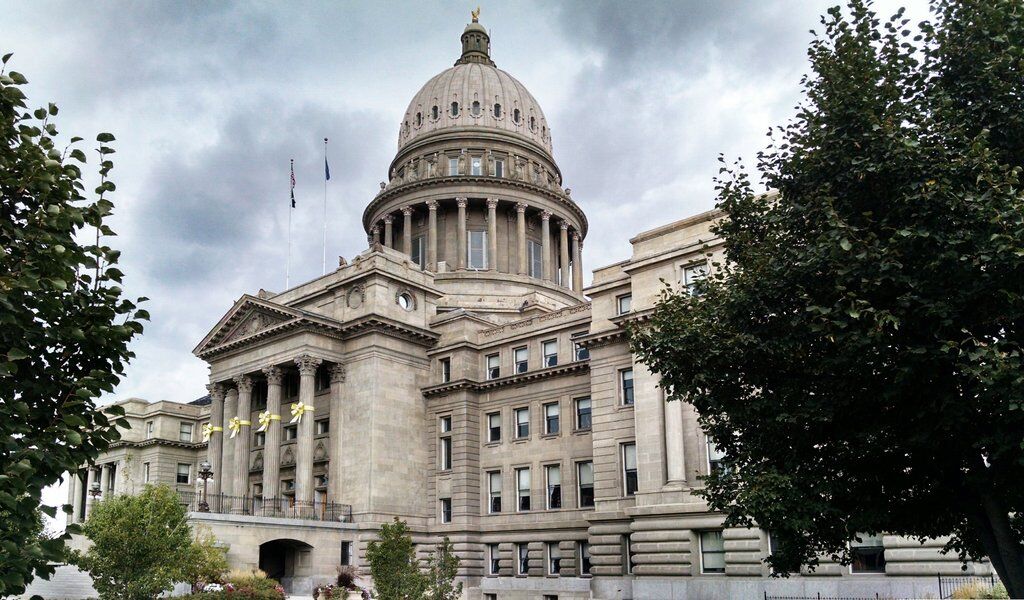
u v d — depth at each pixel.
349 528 66.00
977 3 21.22
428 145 108.75
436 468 71.81
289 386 76.94
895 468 22.31
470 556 68.25
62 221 15.12
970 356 17.50
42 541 13.38
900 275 19.00
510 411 70.44
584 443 65.06
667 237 56.12
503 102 112.56
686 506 50.62
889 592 42.03
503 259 103.50
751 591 46.69
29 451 13.28
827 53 22.84
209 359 79.50
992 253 17.84
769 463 23.62
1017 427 18.94
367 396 69.75
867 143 20.72
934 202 18.97
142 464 105.94
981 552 24.08
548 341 69.81
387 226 105.12
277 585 54.22
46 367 14.99
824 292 21.08
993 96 20.73
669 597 50.00
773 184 24.52
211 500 74.44
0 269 14.14
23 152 15.19
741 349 23.03
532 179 107.94
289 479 73.50
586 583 61.28
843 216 21.20
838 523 22.84
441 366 74.56
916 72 22.31
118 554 35.34
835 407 21.64
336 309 74.56
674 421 53.06
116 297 15.83
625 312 59.31
